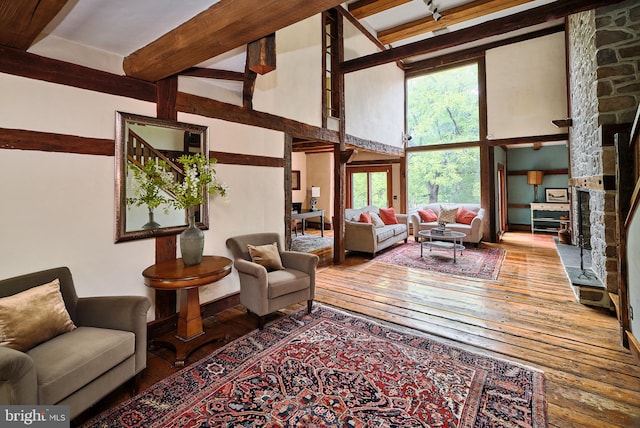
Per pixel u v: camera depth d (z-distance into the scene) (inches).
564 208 305.0
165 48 84.9
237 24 68.3
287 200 167.2
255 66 84.5
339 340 104.7
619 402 73.7
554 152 326.6
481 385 80.2
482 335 107.8
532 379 82.6
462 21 237.6
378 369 87.5
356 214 262.4
